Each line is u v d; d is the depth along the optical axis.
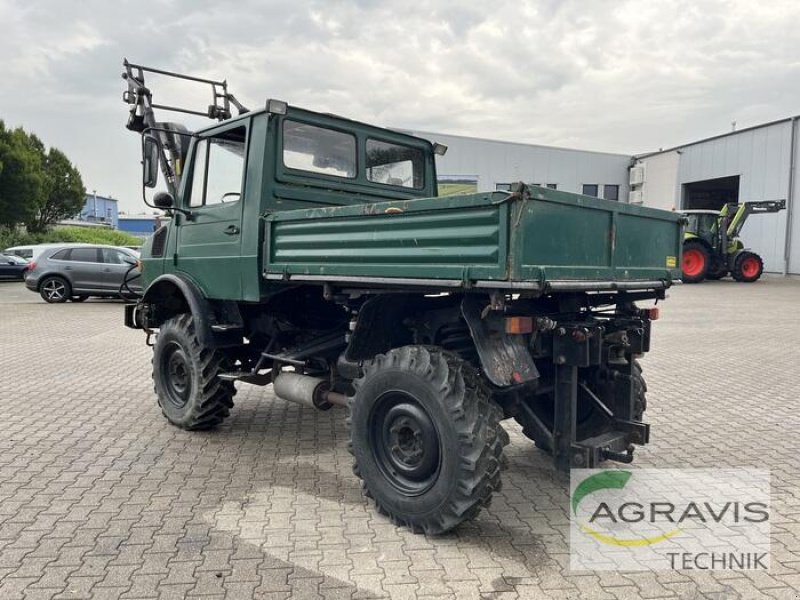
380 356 3.51
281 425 5.52
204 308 4.91
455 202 3.03
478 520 3.56
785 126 24.59
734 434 5.24
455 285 3.05
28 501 3.79
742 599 2.78
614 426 3.97
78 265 16.72
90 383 7.17
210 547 3.22
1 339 10.60
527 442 5.05
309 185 4.68
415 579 2.92
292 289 4.52
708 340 10.41
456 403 3.12
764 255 25.78
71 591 2.79
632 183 30.03
